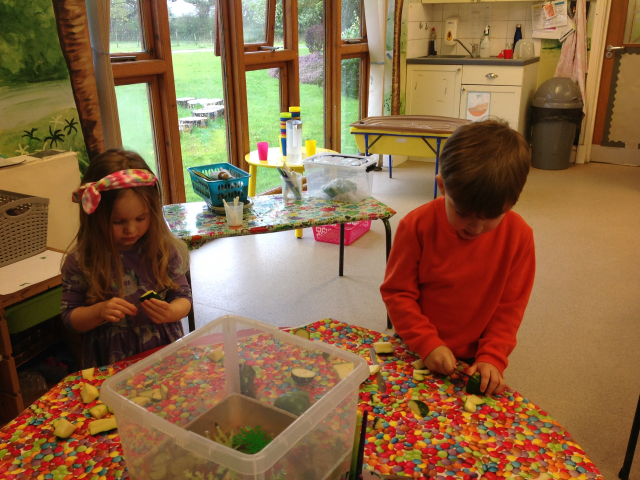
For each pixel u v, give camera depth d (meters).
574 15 5.33
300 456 0.66
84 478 0.76
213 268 3.30
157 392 0.83
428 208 1.18
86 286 1.30
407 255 1.20
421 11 5.71
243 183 2.20
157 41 3.14
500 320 1.18
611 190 4.78
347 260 3.41
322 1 4.64
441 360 1.02
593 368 2.28
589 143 5.70
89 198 1.14
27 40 2.25
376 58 5.27
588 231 3.82
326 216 2.13
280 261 3.40
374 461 0.79
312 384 0.83
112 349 1.38
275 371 0.87
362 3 5.39
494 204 0.95
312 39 4.64
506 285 1.19
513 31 5.70
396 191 4.84
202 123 3.68
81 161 2.57
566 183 5.00
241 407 0.79
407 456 0.80
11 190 1.99
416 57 5.75
